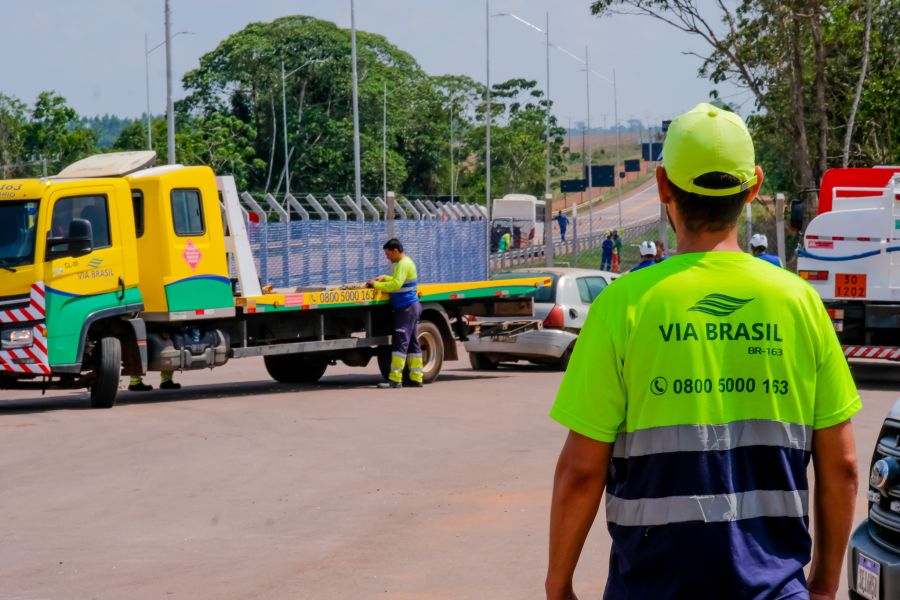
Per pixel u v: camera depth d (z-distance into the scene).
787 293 4.06
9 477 13.64
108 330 20.41
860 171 24.06
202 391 23.11
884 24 50.34
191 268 21.30
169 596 8.72
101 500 12.34
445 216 55.34
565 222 74.38
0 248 19.23
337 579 9.18
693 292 4.02
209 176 21.73
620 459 4.09
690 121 4.11
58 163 100.19
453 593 8.76
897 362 29.12
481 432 17.09
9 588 8.98
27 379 20.09
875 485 6.87
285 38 123.88
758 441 4.01
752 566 3.95
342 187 123.19
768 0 46.34
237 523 11.22
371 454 15.15
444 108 144.88
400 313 23.59
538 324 26.58
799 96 47.03
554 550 4.16
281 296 22.48
